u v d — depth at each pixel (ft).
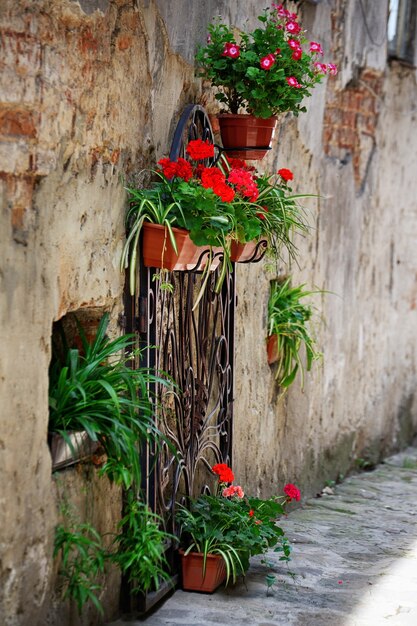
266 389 21.89
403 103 30.45
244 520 16.72
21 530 12.46
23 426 12.46
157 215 14.94
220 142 18.92
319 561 18.94
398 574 18.35
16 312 12.28
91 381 13.60
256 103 17.13
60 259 13.28
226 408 19.24
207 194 14.83
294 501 23.41
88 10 13.58
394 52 30.01
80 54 13.48
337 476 26.86
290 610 16.07
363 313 28.35
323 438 25.73
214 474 18.95
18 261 12.30
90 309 14.78
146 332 15.48
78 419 13.29
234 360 19.60
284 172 17.89
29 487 12.62
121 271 15.07
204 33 17.78
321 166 24.85
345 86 25.91
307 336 22.49
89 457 14.23
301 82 17.25
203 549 16.52
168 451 16.46
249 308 20.83
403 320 31.91
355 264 27.53
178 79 16.81
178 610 15.70
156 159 16.16
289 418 23.45
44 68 12.63
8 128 12.10
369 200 28.25
